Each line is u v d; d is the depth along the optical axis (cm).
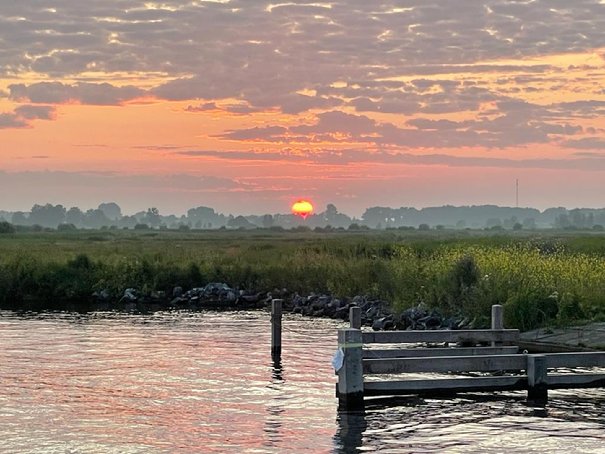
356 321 2255
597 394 1927
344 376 1761
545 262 3450
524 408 1784
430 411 1759
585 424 1648
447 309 3272
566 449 1474
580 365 1862
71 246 7156
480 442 1522
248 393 1964
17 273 4469
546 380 1852
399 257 4575
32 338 2928
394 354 2139
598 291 3025
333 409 1791
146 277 4591
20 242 8450
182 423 1675
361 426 1642
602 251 4850
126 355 2548
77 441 1539
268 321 3541
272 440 1544
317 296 4150
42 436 1574
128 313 3859
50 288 4462
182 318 3650
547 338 2623
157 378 2155
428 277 3588
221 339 2931
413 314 3244
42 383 2084
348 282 4166
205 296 4388
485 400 1862
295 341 2878
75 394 1952
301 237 12525
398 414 1736
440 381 1812
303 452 1464
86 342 2836
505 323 2892
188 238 11625
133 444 1519
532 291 2922
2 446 1503
